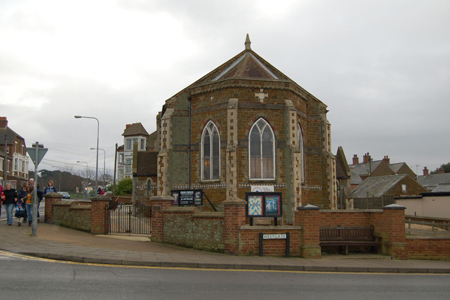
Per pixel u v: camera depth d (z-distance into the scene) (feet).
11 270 35.37
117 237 60.85
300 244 51.57
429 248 55.06
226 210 50.75
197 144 89.15
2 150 219.82
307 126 97.25
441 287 36.91
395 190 187.83
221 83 85.92
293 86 89.20
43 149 57.11
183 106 92.02
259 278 38.06
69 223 70.13
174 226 56.39
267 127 85.56
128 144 295.28
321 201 94.89
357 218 58.03
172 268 41.14
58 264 39.27
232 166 79.97
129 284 32.45
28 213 68.08
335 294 32.48
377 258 53.47
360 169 306.35
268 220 81.41
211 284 34.12
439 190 160.66
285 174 84.43
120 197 124.36
